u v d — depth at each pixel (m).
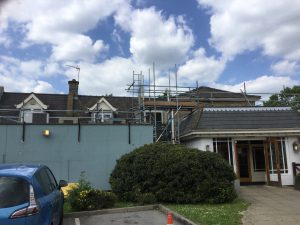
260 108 21.27
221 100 29.06
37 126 16.89
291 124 20.48
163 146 15.09
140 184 14.27
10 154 16.47
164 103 22.81
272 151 20.22
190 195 13.69
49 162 16.75
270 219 10.98
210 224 10.00
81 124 17.30
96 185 17.00
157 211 12.82
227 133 19.83
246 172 21.72
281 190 18.02
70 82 30.92
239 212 12.04
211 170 14.10
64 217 11.78
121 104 30.31
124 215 12.08
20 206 6.28
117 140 17.55
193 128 19.86
